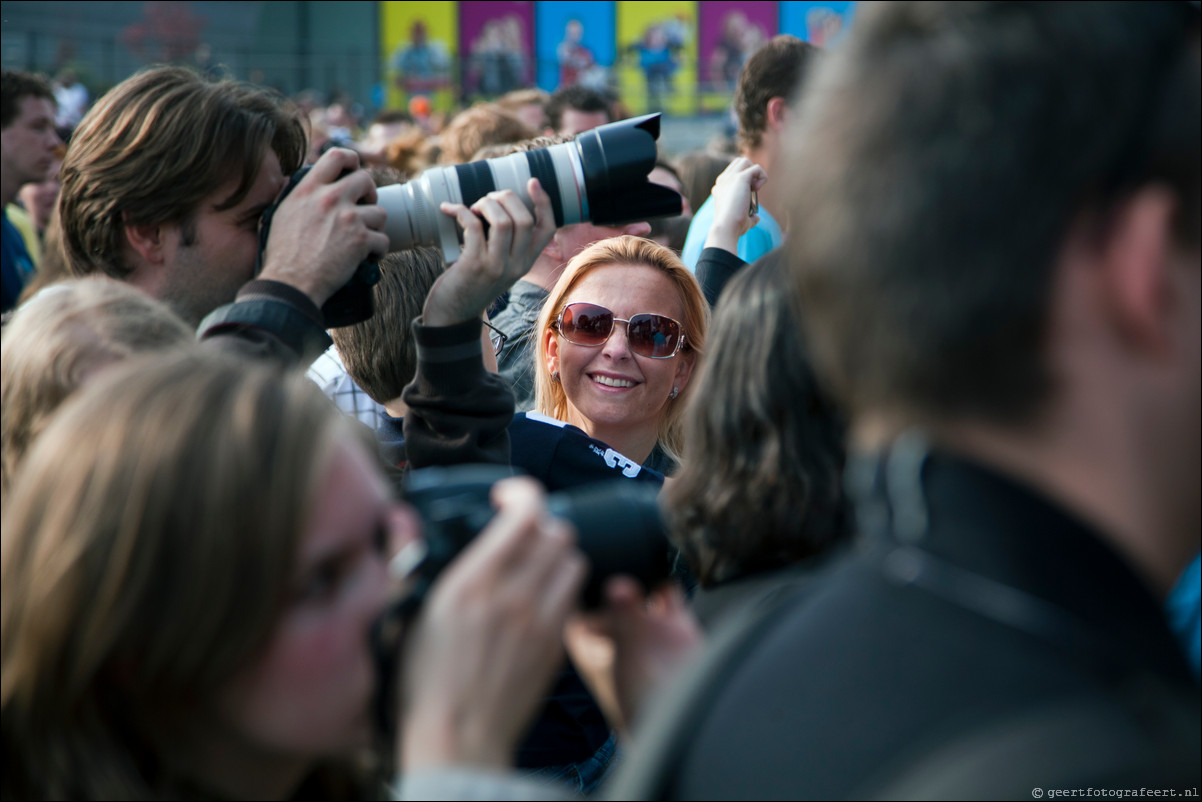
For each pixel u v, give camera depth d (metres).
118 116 1.93
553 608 0.80
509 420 1.86
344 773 1.08
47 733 0.86
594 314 2.49
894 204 0.62
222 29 19.30
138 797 0.86
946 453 0.64
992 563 0.60
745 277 1.48
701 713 0.70
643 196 1.94
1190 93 0.60
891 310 0.62
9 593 0.87
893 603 0.63
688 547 1.45
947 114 0.61
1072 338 0.60
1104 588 0.59
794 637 0.68
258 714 0.84
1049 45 0.60
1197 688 0.59
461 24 20.92
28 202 6.10
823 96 0.69
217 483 0.82
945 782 0.56
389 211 1.92
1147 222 0.59
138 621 0.82
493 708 0.76
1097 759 0.53
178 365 0.90
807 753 0.63
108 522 0.83
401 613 0.88
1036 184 0.59
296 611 0.83
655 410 2.55
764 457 1.39
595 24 20.64
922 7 0.65
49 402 1.34
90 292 1.45
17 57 17.02
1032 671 0.57
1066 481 0.61
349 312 1.97
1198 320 0.61
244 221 1.98
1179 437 0.62
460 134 5.41
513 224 1.83
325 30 20.67
